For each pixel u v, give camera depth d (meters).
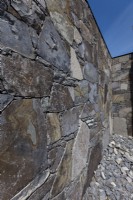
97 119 1.89
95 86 1.84
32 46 0.72
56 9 0.97
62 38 1.04
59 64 0.99
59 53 0.99
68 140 1.10
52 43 0.90
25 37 0.67
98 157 1.94
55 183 0.93
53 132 0.90
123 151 2.32
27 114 0.68
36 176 0.74
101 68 2.21
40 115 0.78
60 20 1.02
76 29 1.30
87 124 1.51
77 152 1.26
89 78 1.62
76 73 1.27
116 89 3.19
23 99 0.66
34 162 0.72
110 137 2.80
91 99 1.67
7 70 0.57
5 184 0.56
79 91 1.34
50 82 0.88
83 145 1.39
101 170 1.82
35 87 0.74
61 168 0.99
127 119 3.02
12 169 0.59
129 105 3.01
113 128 3.19
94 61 1.84
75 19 1.29
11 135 0.59
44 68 0.82
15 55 0.61
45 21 0.84
